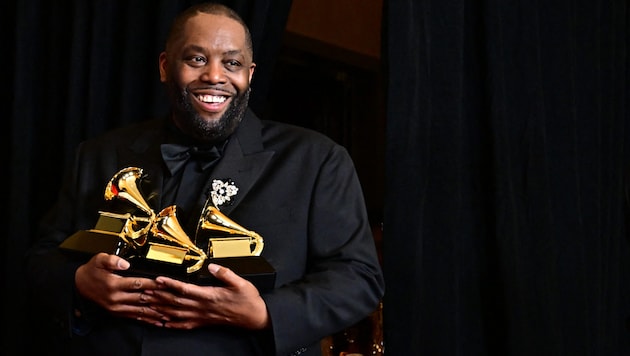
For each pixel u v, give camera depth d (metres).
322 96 4.74
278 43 2.55
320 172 1.79
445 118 2.50
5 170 2.75
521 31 2.76
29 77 2.70
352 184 1.80
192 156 1.81
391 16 2.39
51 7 2.75
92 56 2.61
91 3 2.65
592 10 3.17
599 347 2.99
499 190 2.55
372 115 4.93
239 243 1.64
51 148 2.72
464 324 2.57
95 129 2.59
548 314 2.62
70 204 1.90
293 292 1.61
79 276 1.62
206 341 1.61
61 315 1.66
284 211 1.74
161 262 1.59
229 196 1.74
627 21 3.54
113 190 1.72
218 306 1.53
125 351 1.63
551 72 2.90
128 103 2.57
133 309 1.57
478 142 2.63
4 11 2.79
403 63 2.38
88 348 1.68
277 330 1.56
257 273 1.57
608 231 3.24
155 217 1.66
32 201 2.68
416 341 2.33
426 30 2.48
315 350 1.77
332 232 1.74
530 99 2.74
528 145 2.71
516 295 2.52
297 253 1.73
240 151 1.81
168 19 2.55
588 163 3.08
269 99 4.46
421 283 2.40
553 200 2.84
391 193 2.36
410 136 2.38
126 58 2.59
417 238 2.36
